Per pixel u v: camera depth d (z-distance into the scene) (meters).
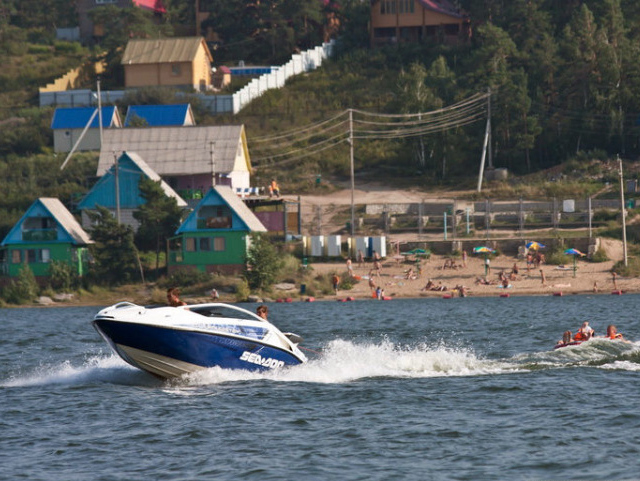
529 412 81.12
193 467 66.00
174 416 81.75
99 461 68.12
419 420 79.00
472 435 73.62
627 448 68.56
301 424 78.19
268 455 68.69
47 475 64.88
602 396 87.00
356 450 69.81
